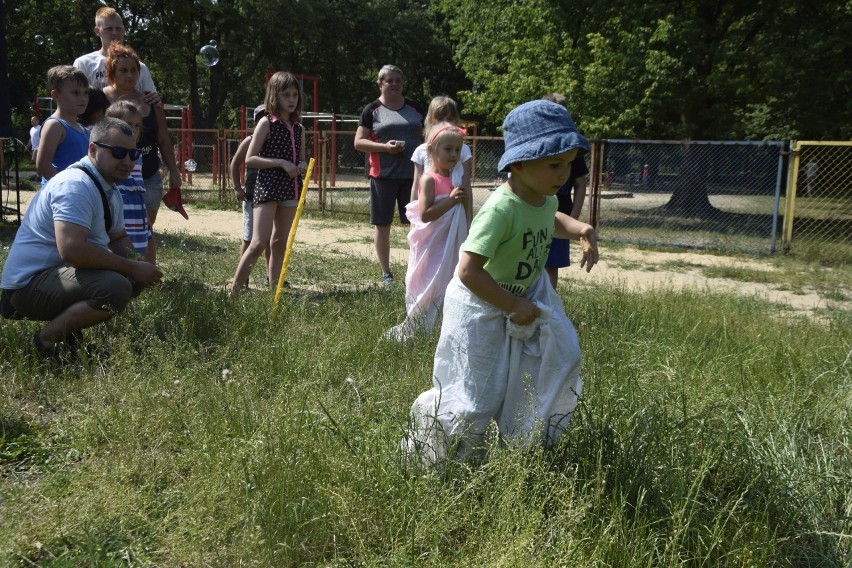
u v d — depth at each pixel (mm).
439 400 3193
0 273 6375
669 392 4297
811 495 3092
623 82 19484
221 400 3914
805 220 18125
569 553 2586
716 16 20578
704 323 6531
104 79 7070
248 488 2936
